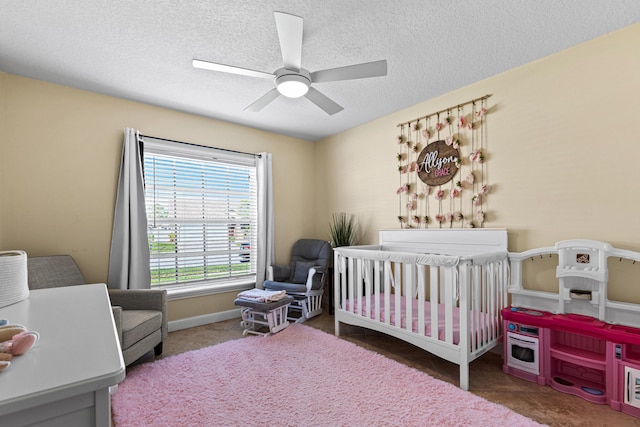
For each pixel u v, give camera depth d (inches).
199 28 77.0
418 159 125.7
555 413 69.2
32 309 43.7
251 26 76.4
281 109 131.0
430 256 87.7
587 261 82.4
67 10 69.9
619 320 77.3
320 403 72.6
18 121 98.8
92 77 101.7
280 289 137.7
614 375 70.6
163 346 106.4
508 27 77.4
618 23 76.5
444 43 84.0
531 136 94.3
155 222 127.0
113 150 116.3
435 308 86.7
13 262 47.0
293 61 74.3
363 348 105.5
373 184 144.6
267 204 155.1
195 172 138.3
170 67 95.9
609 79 80.6
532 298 93.0
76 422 22.9
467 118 110.0
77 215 108.6
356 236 153.2
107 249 114.3
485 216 105.1
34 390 20.9
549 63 90.7
